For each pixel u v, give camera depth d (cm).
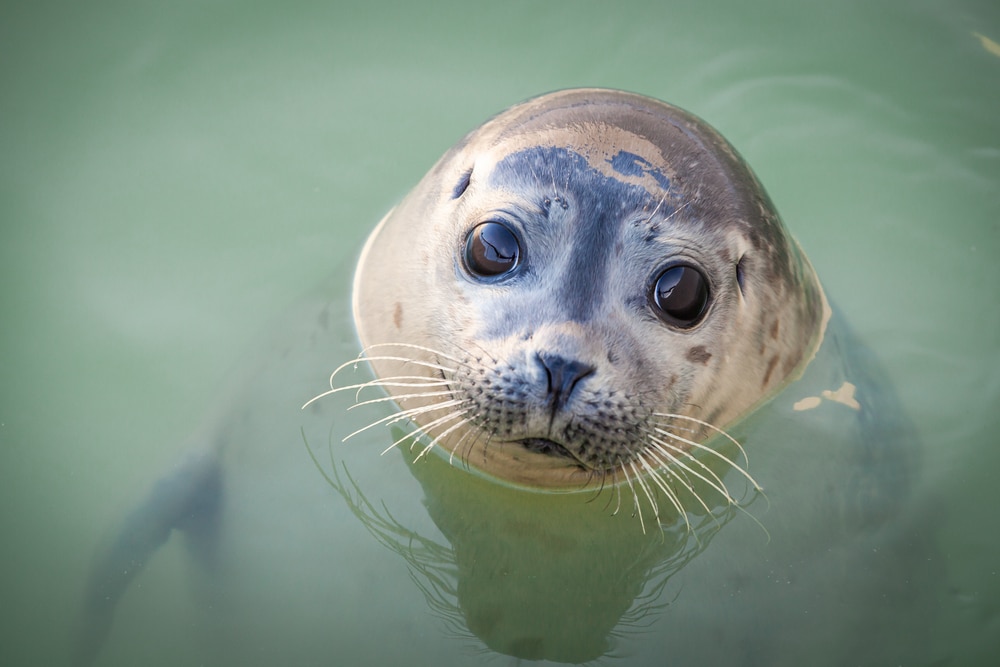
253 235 482
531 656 328
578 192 314
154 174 501
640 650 330
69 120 517
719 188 345
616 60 573
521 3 594
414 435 376
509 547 354
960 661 339
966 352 448
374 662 328
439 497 364
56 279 455
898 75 574
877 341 452
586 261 308
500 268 319
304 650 331
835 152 543
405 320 358
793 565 350
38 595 354
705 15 597
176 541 363
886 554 358
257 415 386
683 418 332
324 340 402
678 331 325
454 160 377
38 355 427
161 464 388
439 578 343
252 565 351
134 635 341
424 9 590
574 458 315
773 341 371
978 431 412
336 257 472
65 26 556
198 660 333
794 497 364
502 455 350
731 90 567
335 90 546
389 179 506
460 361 317
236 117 530
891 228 508
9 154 497
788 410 385
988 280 484
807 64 577
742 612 339
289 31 571
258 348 416
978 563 367
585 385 297
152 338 439
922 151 543
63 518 378
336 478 366
